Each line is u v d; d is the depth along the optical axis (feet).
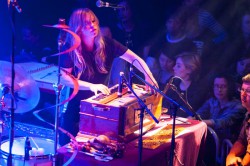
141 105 13.39
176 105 13.65
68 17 26.50
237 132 20.95
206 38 22.34
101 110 14.67
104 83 17.03
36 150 14.43
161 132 16.40
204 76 22.12
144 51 23.66
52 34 26.53
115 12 23.88
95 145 14.11
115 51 17.13
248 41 21.43
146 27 23.58
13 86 13.50
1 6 27.84
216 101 21.56
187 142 16.25
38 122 24.61
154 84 16.71
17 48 27.61
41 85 21.93
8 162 13.70
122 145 14.34
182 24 22.68
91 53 16.40
